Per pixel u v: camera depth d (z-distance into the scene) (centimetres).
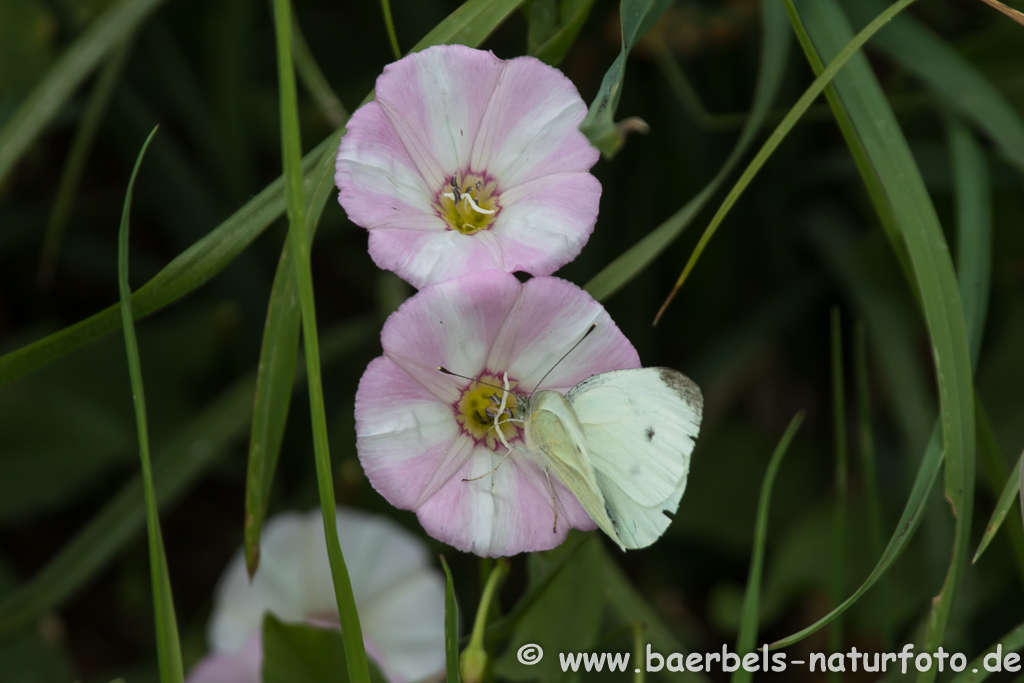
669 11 48
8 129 43
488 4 39
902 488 48
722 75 49
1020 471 38
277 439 39
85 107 47
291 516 44
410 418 38
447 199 39
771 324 49
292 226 37
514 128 39
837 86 41
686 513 49
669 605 49
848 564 47
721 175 41
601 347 39
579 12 39
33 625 44
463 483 38
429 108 39
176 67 49
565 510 38
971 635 46
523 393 39
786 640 38
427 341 38
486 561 40
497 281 38
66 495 48
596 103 39
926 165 47
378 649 43
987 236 42
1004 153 45
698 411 38
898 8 39
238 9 49
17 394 49
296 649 40
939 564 44
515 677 41
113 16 44
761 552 39
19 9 48
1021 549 41
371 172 38
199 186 49
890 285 48
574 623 41
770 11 43
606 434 38
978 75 44
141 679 47
